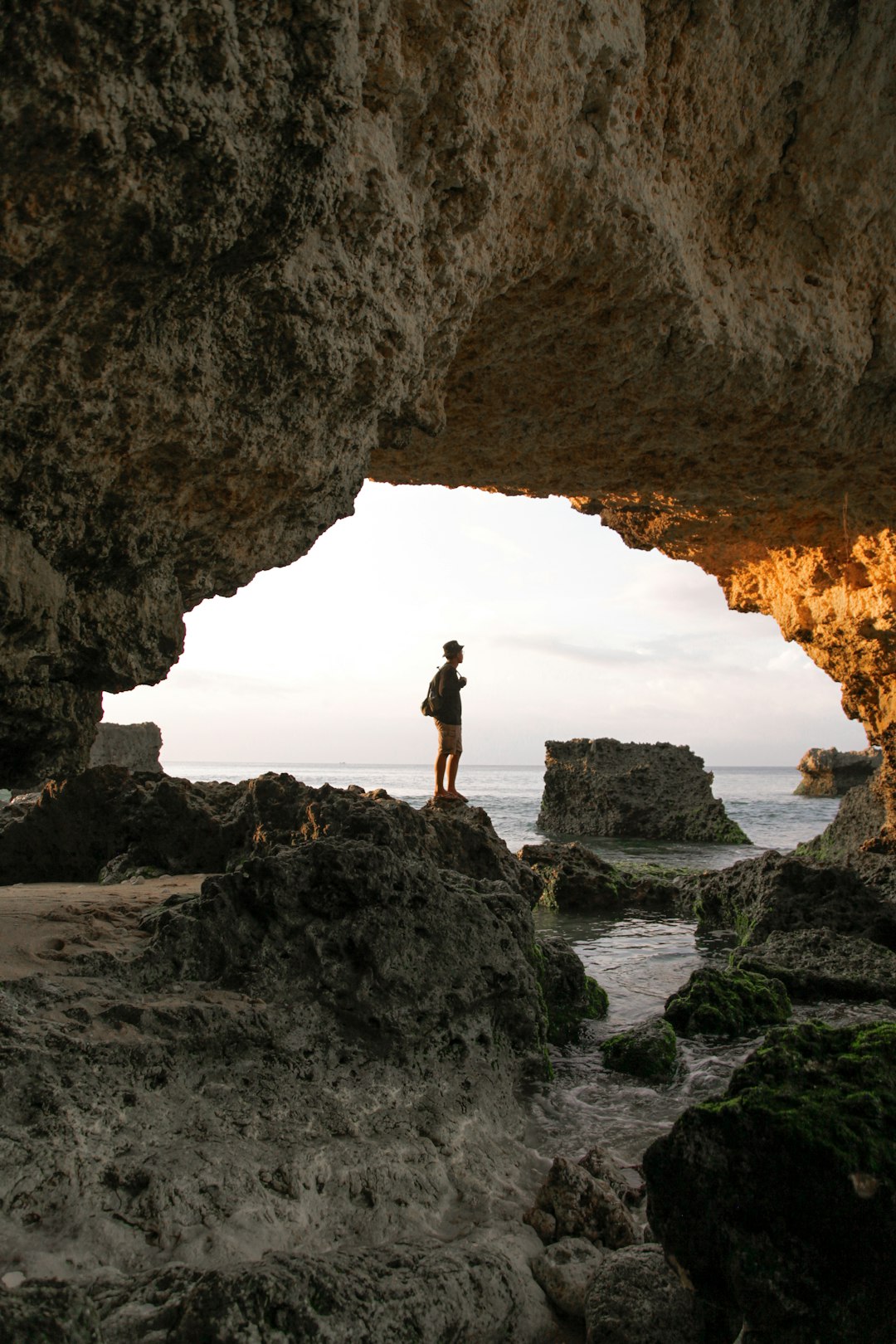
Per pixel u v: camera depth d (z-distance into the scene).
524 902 5.51
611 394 6.39
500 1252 2.75
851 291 6.51
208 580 4.59
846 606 10.62
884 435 7.41
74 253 3.09
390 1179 3.12
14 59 2.68
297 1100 3.43
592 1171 3.40
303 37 3.15
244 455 3.99
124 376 3.48
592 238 4.96
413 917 4.34
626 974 7.56
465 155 4.12
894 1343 2.19
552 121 4.48
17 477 3.51
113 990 3.70
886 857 10.57
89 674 4.21
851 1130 2.36
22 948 4.11
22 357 3.25
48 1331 1.86
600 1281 2.57
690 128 5.40
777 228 6.18
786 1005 6.06
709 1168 2.42
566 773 25.75
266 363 3.79
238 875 4.19
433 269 4.35
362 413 4.36
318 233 3.67
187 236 3.22
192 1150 2.90
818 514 9.76
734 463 7.89
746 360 6.01
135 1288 2.24
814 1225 2.27
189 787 8.25
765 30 5.31
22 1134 2.73
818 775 50.59
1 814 9.85
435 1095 3.86
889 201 6.32
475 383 6.29
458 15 3.74
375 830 5.30
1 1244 2.36
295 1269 2.25
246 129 3.15
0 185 2.86
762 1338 2.26
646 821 23.67
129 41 2.79
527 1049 4.74
